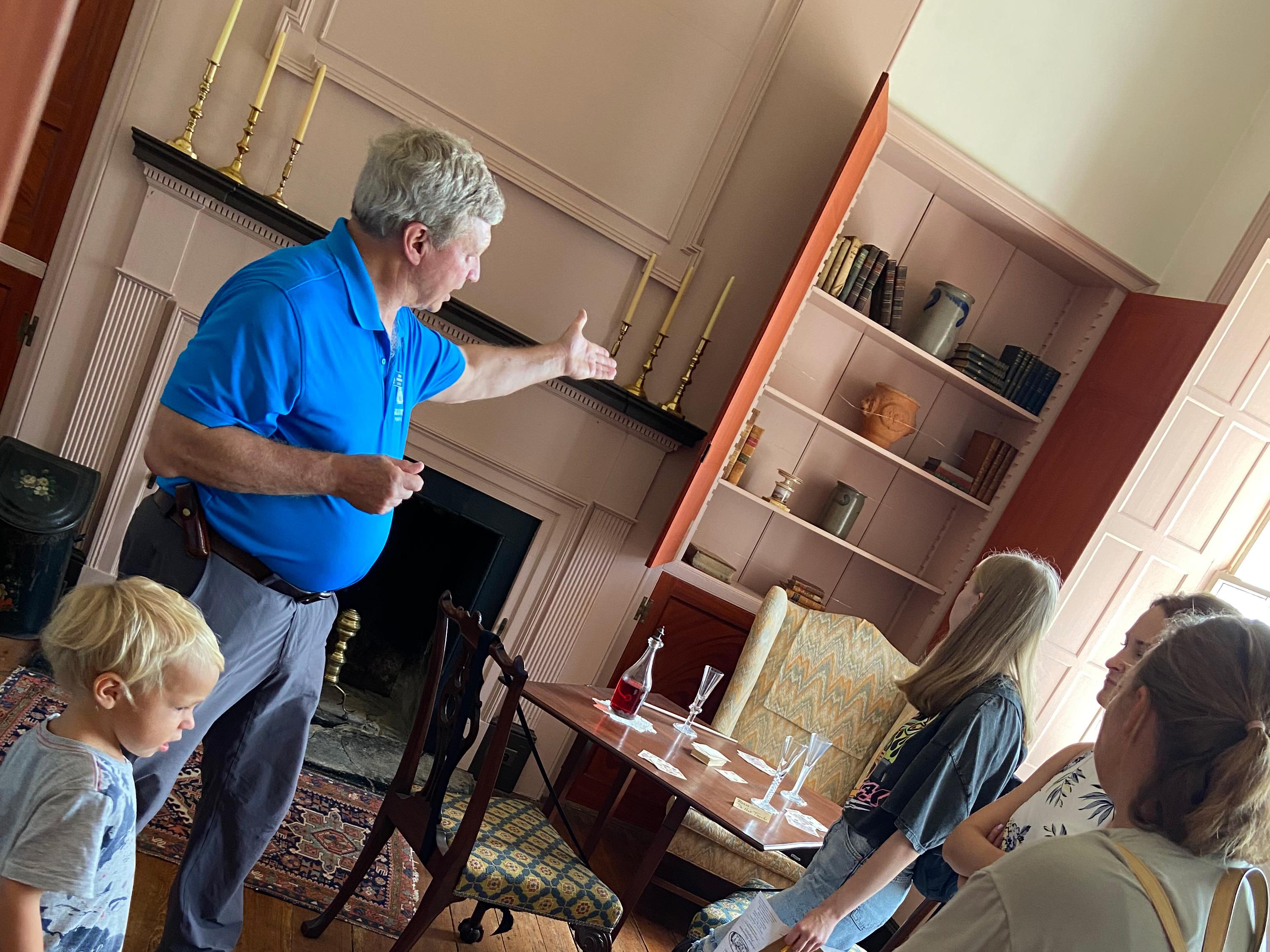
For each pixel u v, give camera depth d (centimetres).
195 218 318
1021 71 381
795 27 355
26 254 318
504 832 237
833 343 410
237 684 176
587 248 354
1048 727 390
